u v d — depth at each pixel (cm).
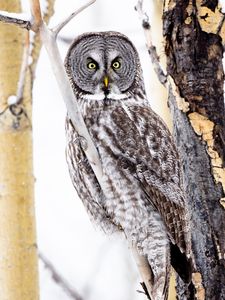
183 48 661
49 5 823
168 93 674
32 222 787
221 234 650
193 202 658
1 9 811
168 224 741
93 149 668
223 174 652
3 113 782
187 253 676
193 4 657
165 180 754
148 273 738
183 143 662
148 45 684
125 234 776
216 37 660
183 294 666
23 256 779
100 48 816
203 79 660
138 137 767
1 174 783
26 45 736
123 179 762
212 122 657
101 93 802
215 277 648
